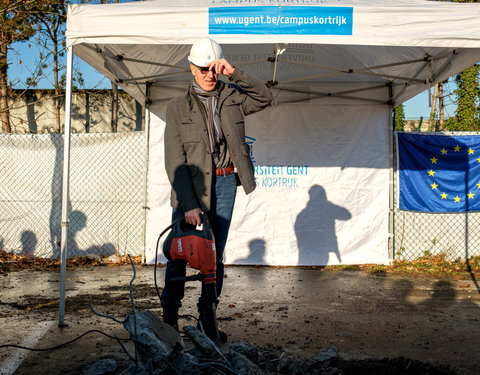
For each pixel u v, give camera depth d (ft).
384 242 26.22
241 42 13.52
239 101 11.27
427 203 26.40
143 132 27.84
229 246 26.35
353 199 26.35
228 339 12.18
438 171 26.50
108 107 56.49
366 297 17.94
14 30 42.32
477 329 13.39
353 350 11.37
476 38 13.64
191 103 11.05
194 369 8.36
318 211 26.35
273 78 22.03
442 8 13.66
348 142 26.40
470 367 10.25
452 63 18.80
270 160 26.37
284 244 26.27
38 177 27.91
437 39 13.67
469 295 18.42
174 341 9.32
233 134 11.04
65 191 13.75
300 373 9.37
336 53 20.76
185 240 10.11
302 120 26.37
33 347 11.48
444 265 25.40
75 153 27.96
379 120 26.37
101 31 13.60
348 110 26.35
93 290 18.75
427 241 26.68
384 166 26.40
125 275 22.47
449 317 14.82
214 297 10.04
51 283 20.30
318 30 13.52
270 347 11.52
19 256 26.96
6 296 17.56
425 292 19.02
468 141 26.50
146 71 23.18
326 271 24.56
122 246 27.89
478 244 26.40
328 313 15.26
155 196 26.21
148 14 13.53
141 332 8.70
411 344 11.92
